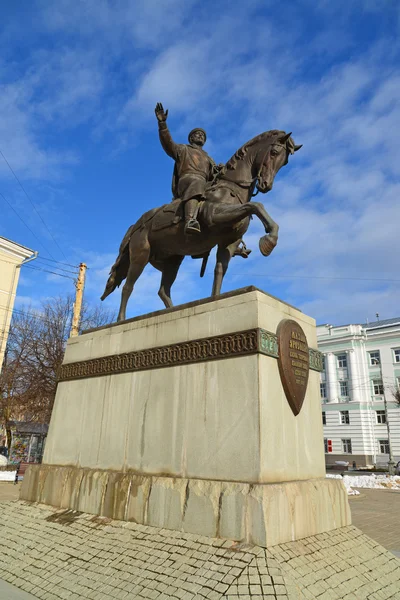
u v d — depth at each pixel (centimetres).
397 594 325
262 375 377
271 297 427
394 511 1027
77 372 585
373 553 385
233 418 378
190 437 407
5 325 2331
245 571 284
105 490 453
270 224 454
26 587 353
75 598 316
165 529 378
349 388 3912
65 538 422
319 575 302
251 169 557
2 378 2095
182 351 447
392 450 3609
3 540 465
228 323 416
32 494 553
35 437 2361
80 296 1711
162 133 590
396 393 3397
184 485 382
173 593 286
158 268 677
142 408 468
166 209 591
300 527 351
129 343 521
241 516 331
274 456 364
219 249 571
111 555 363
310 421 437
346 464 3419
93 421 527
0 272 2369
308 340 475
